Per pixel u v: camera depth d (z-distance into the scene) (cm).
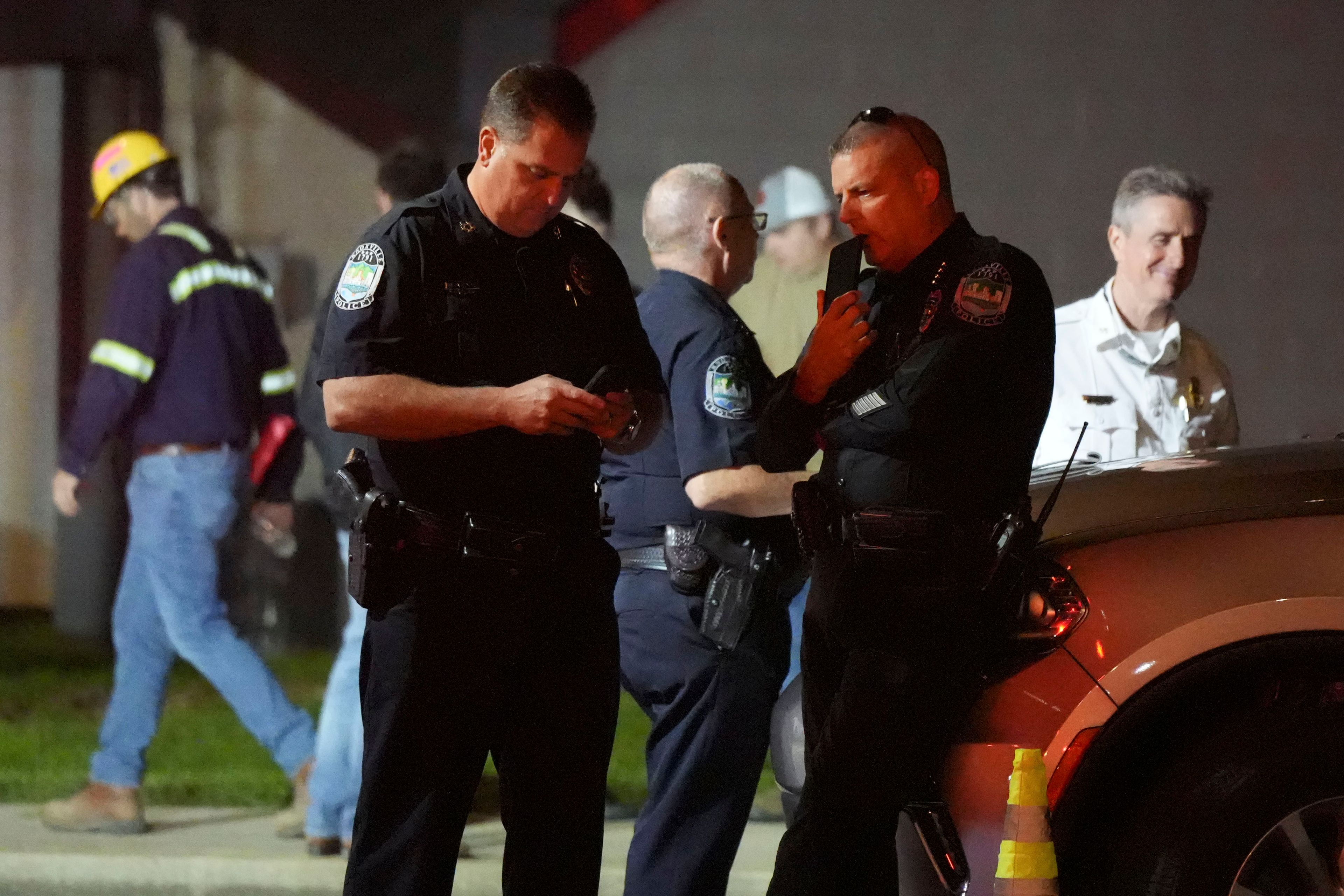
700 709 1376
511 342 1142
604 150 3653
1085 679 1191
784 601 1410
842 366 1202
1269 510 1213
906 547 1170
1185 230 1670
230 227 3706
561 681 1177
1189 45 3541
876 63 3603
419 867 1144
